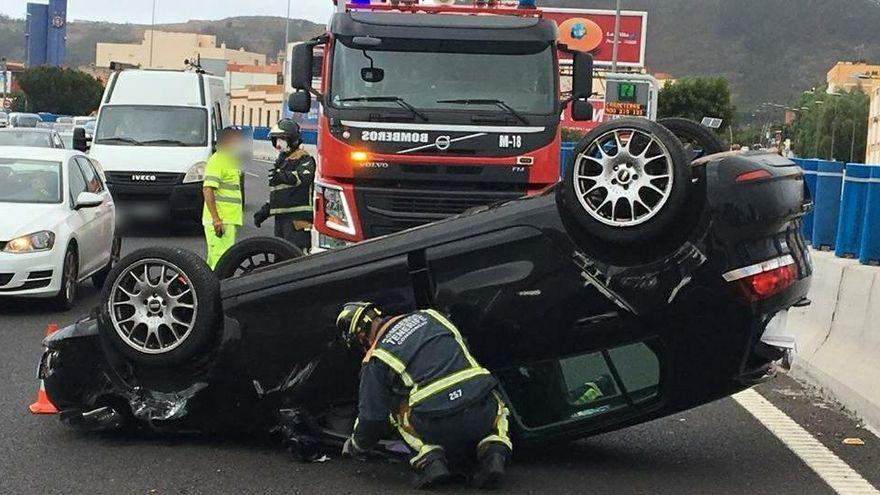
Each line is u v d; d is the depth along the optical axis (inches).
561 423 254.2
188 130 836.6
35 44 5059.1
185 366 262.4
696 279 237.5
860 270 356.5
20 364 362.6
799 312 401.1
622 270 240.5
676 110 2657.5
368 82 413.1
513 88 414.3
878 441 288.5
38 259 457.4
